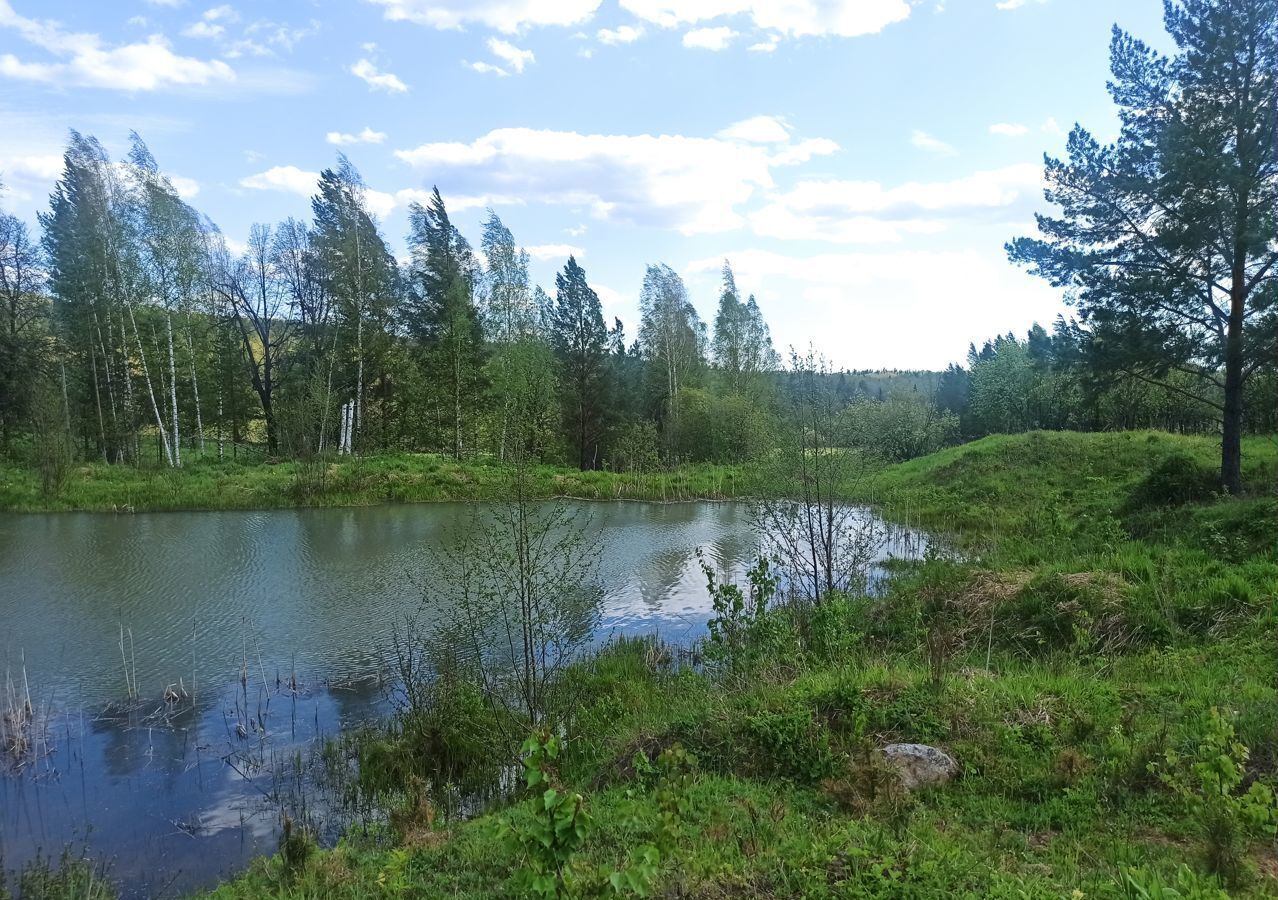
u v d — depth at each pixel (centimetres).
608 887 358
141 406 3841
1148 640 933
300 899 500
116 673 1097
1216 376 1911
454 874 500
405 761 805
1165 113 1568
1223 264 1559
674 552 2012
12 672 1095
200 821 721
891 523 2244
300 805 747
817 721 677
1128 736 601
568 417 4556
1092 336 1669
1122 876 399
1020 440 2933
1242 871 409
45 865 637
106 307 3334
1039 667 871
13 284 3688
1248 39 1448
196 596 1484
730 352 5047
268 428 4325
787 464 1277
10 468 2939
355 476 2945
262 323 4400
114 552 1892
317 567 1731
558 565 1585
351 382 3959
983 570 1255
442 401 4072
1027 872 434
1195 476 1603
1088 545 1346
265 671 1108
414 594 1491
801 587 1444
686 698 849
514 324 4053
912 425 4541
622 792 612
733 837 497
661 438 4375
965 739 630
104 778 805
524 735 810
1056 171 1681
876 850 452
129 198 3225
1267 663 756
